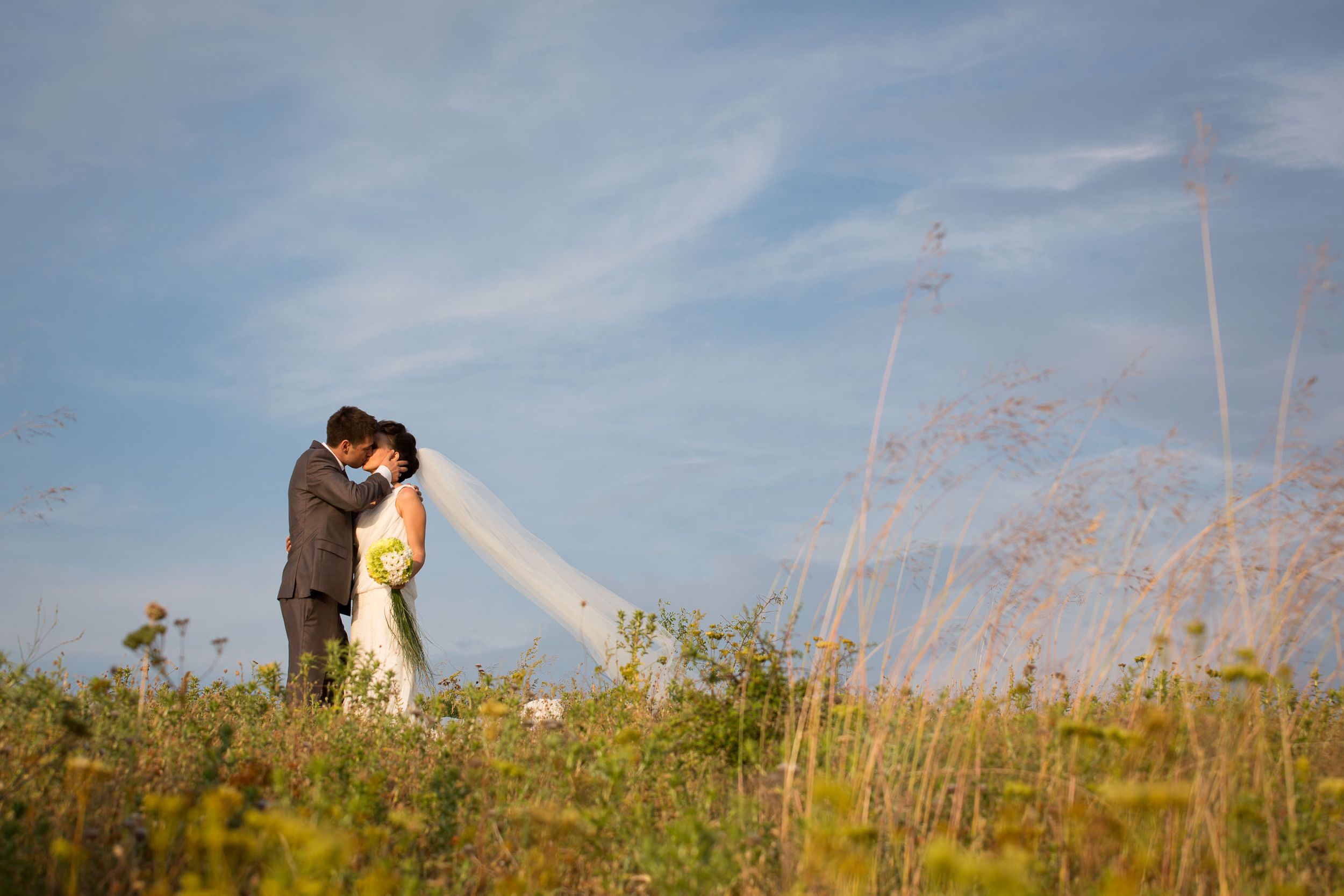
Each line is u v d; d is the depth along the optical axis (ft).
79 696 16.74
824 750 13.55
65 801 10.80
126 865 9.22
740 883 10.37
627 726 17.10
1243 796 11.10
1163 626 13.75
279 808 10.60
